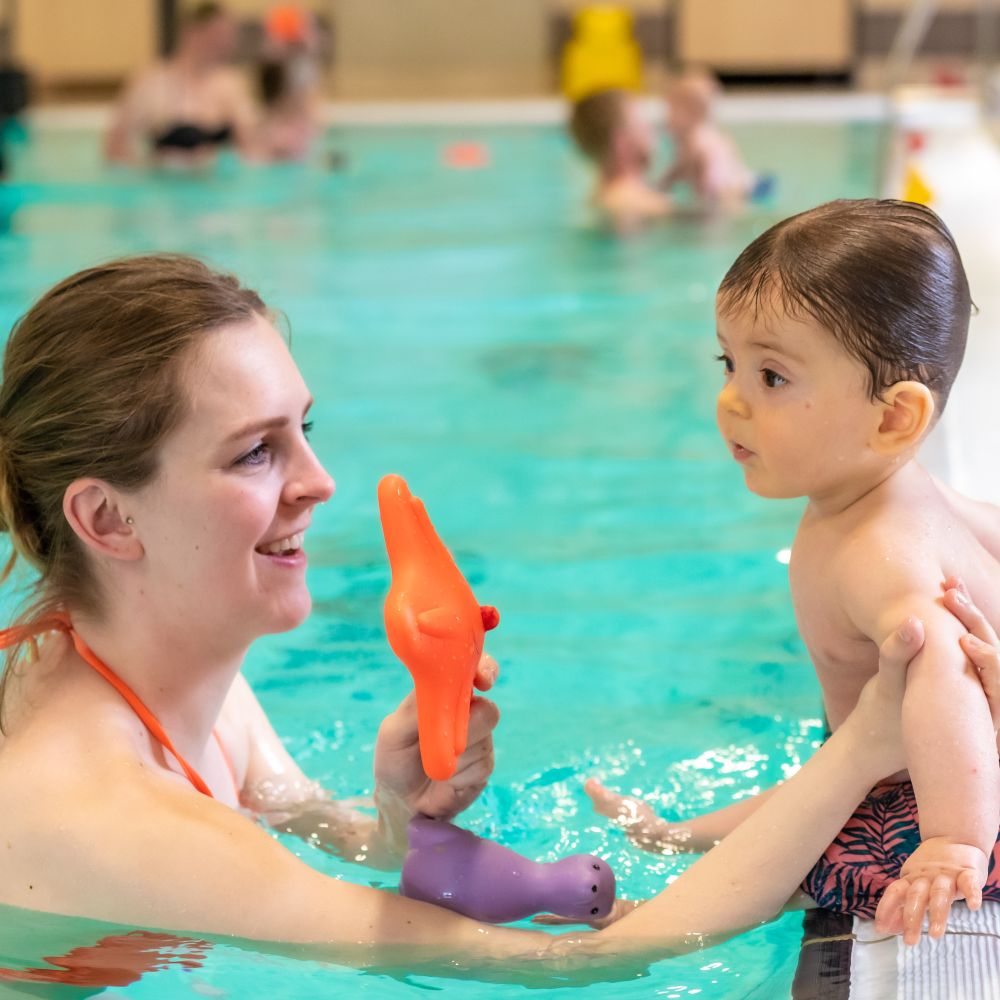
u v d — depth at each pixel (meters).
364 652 2.55
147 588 1.57
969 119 7.94
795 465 1.63
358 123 11.95
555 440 3.76
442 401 4.14
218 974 1.47
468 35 15.77
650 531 3.11
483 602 2.76
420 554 1.54
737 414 1.67
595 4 15.37
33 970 1.48
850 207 1.65
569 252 6.39
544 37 15.75
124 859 1.49
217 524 1.52
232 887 1.49
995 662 1.48
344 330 4.98
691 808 1.98
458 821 1.93
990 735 1.46
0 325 4.53
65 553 1.59
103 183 8.42
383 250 6.45
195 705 1.68
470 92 14.61
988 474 2.56
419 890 1.56
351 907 1.51
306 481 1.58
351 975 1.48
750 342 1.63
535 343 4.79
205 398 1.50
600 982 1.47
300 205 7.74
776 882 1.53
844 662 1.67
